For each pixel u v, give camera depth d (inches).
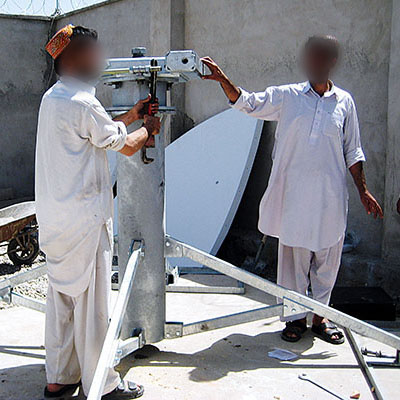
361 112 199.0
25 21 401.7
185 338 141.7
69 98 96.3
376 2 192.2
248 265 226.2
